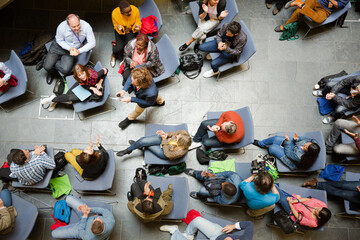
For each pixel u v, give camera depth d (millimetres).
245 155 4625
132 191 3939
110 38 5055
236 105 4836
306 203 3830
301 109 4848
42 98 4754
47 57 4504
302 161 3941
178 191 3859
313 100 4891
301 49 5086
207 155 4508
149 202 3426
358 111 4672
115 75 4895
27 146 4180
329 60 5055
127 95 4824
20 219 3834
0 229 3557
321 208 3688
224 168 4172
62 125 4656
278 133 4375
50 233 4273
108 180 3936
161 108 4766
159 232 4293
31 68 4867
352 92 4152
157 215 3621
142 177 4262
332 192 4172
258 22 5180
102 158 3738
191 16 5195
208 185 3891
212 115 4367
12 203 3881
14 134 4609
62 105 4727
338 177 4414
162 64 4438
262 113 4820
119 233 4289
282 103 4863
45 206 4352
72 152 4180
